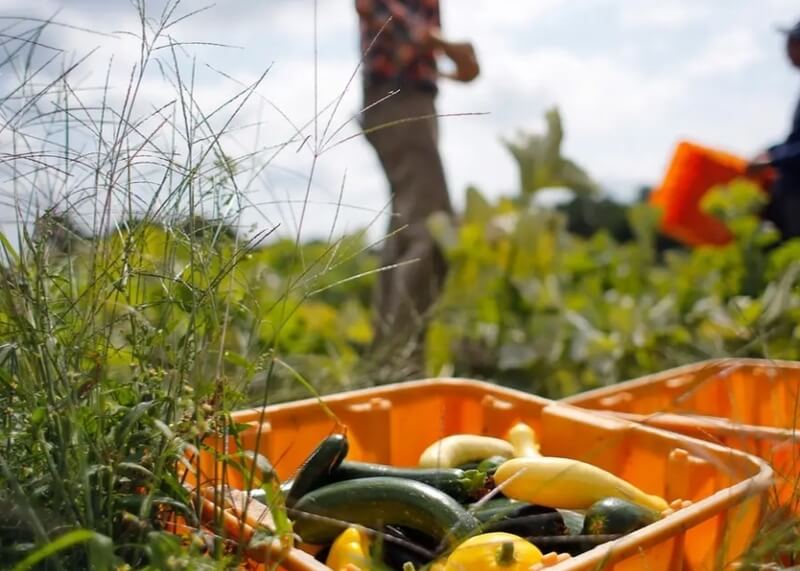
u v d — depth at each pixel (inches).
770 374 86.7
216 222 61.6
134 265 60.4
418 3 166.2
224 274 57.4
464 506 65.3
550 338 146.3
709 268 153.2
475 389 87.7
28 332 54.6
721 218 153.0
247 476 54.6
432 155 164.9
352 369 132.9
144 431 53.2
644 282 171.6
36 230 59.2
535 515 61.3
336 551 57.0
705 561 57.6
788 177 147.6
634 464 73.2
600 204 286.2
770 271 141.9
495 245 164.1
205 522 56.1
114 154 59.6
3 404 55.4
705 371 84.7
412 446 87.6
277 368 113.9
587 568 49.4
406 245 161.6
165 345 59.3
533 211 165.5
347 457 82.0
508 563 51.3
